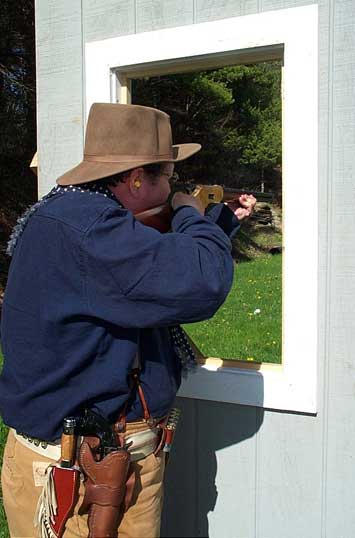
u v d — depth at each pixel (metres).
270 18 1.64
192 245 1.24
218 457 1.84
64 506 1.28
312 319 1.63
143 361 1.36
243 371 1.77
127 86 1.92
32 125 8.30
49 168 2.01
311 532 1.69
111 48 1.86
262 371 1.74
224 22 1.70
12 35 8.26
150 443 1.40
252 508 1.79
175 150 1.52
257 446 1.77
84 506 1.29
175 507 1.92
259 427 1.77
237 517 1.81
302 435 1.69
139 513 1.39
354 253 1.58
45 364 1.29
